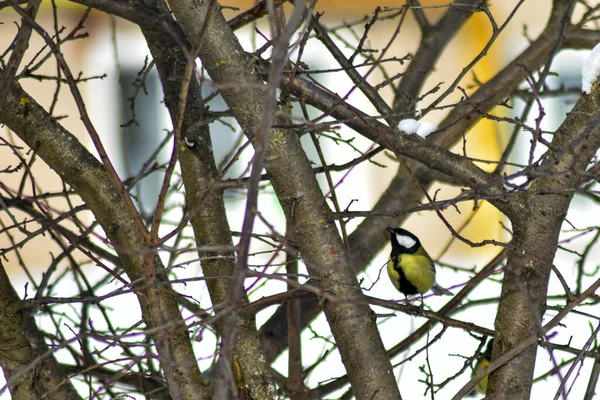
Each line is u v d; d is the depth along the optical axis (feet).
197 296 38.09
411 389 41.34
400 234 35.81
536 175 17.51
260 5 25.04
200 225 25.66
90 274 56.75
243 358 23.98
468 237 63.93
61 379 23.59
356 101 61.00
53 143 23.09
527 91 41.65
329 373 42.47
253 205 13.55
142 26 23.35
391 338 45.60
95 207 23.18
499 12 63.36
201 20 20.75
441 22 43.50
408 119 22.99
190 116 26.61
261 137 13.25
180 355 22.18
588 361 41.86
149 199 60.90
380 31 61.26
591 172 17.53
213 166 26.50
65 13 60.03
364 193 63.36
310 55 61.41
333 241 22.68
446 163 22.68
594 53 22.00
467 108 40.09
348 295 22.48
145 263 17.87
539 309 22.68
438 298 51.67
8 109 23.08
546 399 38.68
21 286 57.16
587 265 61.52
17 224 21.12
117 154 62.08
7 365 23.20
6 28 58.03
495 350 23.13
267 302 23.75
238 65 21.25
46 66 59.82
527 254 21.12
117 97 61.72
